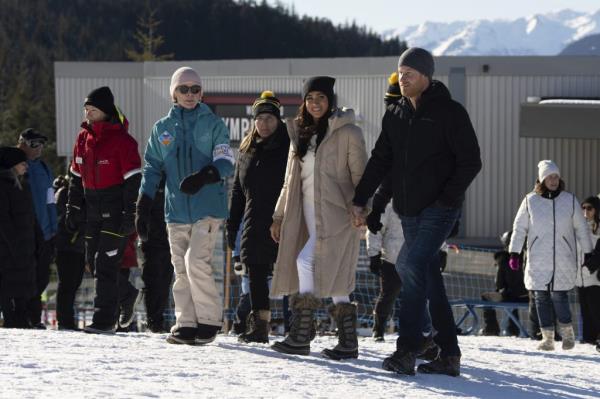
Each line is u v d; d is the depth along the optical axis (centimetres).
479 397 842
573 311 2206
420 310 919
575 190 4906
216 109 5519
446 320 944
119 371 834
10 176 1373
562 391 935
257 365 918
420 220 920
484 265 3089
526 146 4953
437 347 1062
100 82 5906
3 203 1369
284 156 1091
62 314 1518
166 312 1842
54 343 1013
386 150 943
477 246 4869
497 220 4972
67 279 1513
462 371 1009
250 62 5509
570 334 1477
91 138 1216
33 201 1487
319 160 976
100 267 1221
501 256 2000
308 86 977
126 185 1203
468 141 891
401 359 920
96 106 1205
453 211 914
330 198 973
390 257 1487
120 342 1054
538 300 1480
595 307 1686
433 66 911
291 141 995
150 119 5878
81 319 2111
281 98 5403
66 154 5950
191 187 1021
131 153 1210
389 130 930
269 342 1145
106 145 1210
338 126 974
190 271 1057
